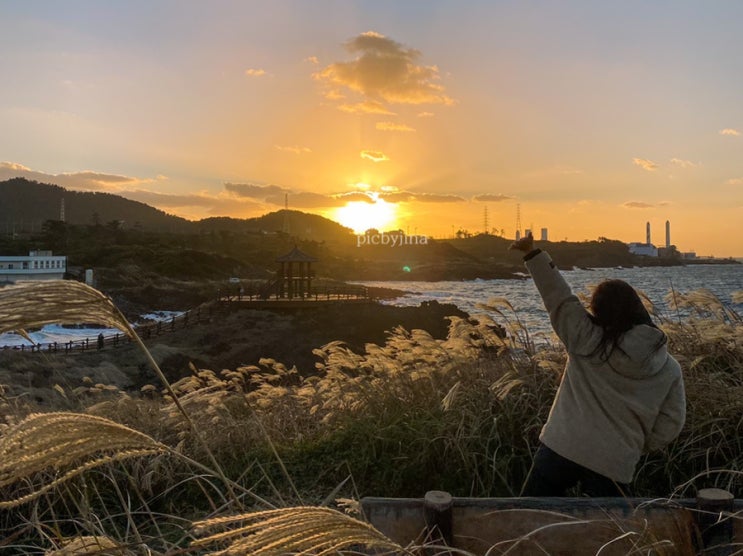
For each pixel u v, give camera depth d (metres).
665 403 3.07
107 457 1.44
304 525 1.20
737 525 2.46
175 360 35.81
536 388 4.93
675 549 2.33
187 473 4.73
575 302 3.15
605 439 3.03
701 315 5.81
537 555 2.48
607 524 2.46
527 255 3.24
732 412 4.27
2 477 1.26
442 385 5.59
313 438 6.04
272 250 162.62
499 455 4.59
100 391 7.44
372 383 5.88
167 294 81.69
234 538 2.07
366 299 56.34
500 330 5.82
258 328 46.75
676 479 4.19
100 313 1.52
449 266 197.38
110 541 1.69
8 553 3.62
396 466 4.80
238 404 6.84
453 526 2.51
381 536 1.28
